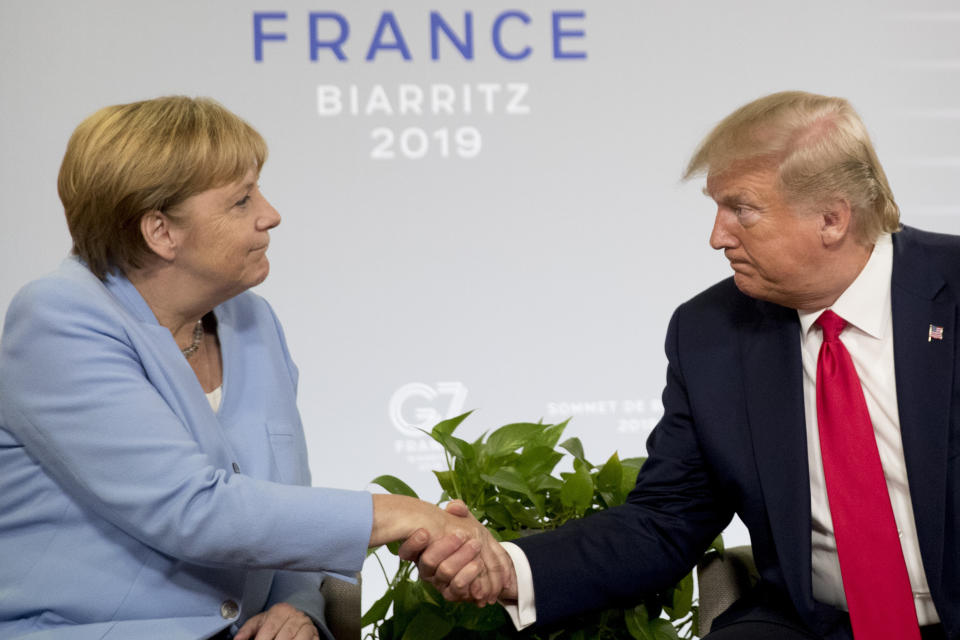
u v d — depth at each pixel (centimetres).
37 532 182
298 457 204
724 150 191
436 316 506
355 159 502
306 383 500
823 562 202
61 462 175
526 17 506
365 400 503
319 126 500
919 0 512
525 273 509
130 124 181
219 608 185
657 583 207
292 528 175
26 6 484
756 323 210
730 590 216
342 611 206
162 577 181
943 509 186
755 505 202
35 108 485
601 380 511
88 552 179
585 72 508
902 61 513
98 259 184
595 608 204
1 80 483
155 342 185
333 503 180
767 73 512
